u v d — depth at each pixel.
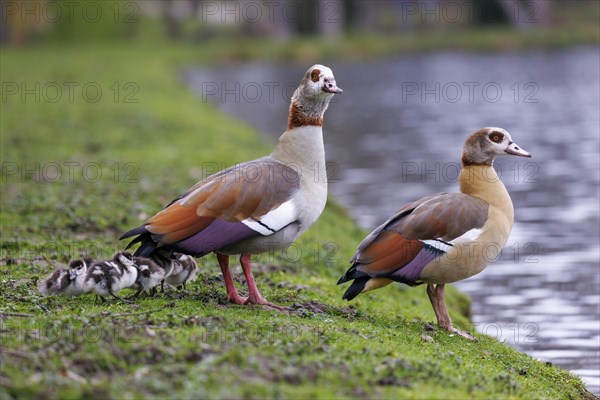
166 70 65.88
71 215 17.02
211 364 8.04
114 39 89.31
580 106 47.06
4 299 10.66
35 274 12.57
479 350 11.06
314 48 80.56
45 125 34.59
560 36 81.25
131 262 10.88
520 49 78.25
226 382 7.71
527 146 35.19
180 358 8.23
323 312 11.56
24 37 88.94
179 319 9.48
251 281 11.25
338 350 8.98
